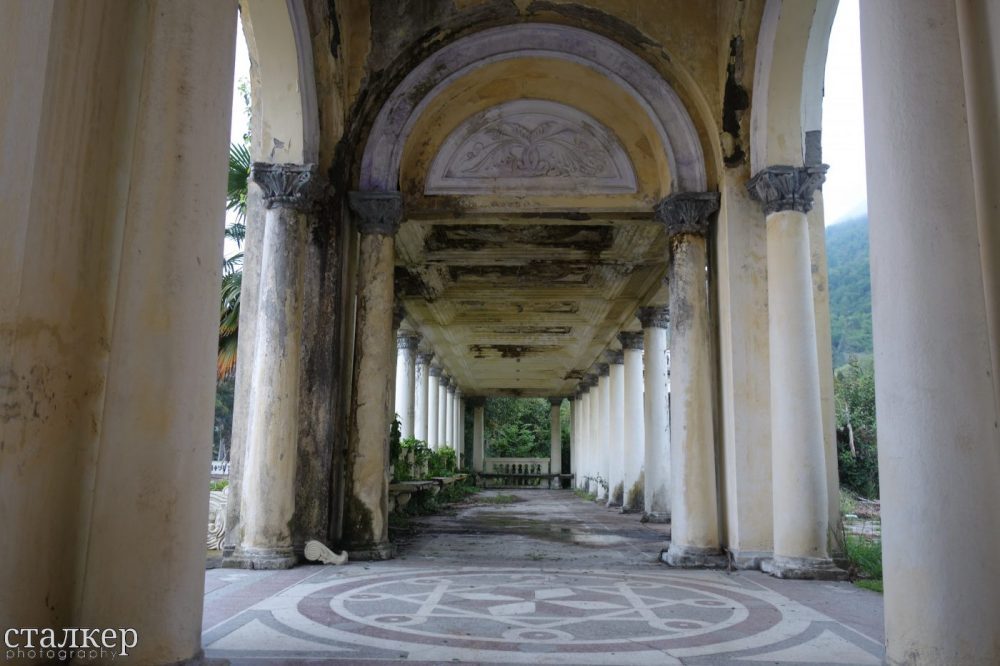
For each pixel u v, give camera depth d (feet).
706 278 30.42
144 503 12.14
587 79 32.37
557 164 33.45
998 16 12.93
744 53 29.45
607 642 15.49
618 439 70.18
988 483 11.92
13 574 11.29
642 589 22.43
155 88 13.30
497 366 94.68
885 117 13.41
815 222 28.60
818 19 27.27
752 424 28.12
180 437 12.59
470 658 14.11
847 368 83.82
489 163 33.53
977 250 12.65
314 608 18.92
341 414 30.45
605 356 74.90
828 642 15.64
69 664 11.85
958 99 13.05
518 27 31.35
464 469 119.34
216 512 30.58
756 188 28.04
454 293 55.72
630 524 49.78
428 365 79.15
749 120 29.60
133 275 12.79
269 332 27.09
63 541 12.56
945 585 11.75
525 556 31.09
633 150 33.42
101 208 13.70
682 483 28.91
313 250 29.71
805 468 25.48
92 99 13.32
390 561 28.53
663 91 31.17
